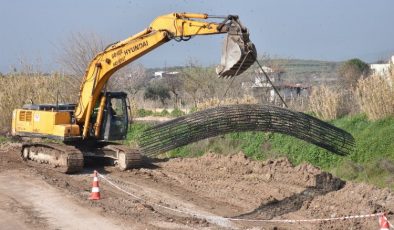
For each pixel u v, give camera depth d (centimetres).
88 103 2062
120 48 1984
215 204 1608
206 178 1941
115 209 1401
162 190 1770
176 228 1234
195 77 4341
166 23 1809
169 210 1491
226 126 1398
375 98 2164
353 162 1941
